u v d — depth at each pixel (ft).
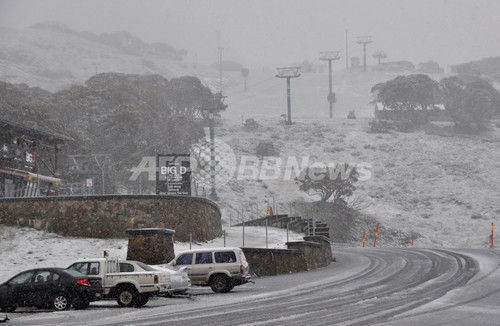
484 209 540.52
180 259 131.54
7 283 104.12
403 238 473.26
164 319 83.10
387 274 154.51
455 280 130.41
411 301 95.86
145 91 594.65
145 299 109.19
